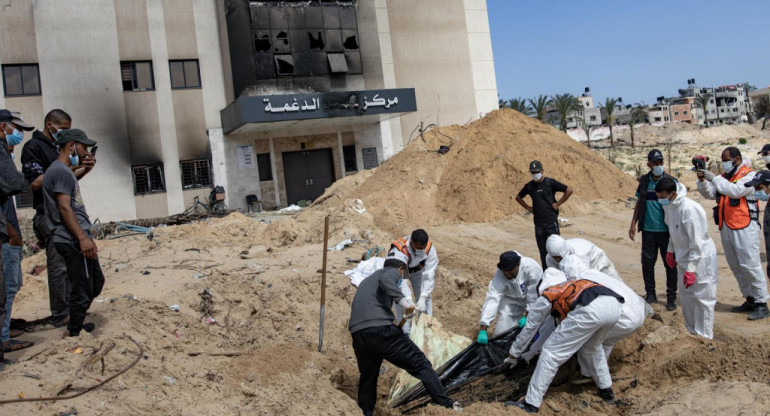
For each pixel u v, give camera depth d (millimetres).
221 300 7785
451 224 14719
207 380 5441
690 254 6438
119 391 4691
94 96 22562
